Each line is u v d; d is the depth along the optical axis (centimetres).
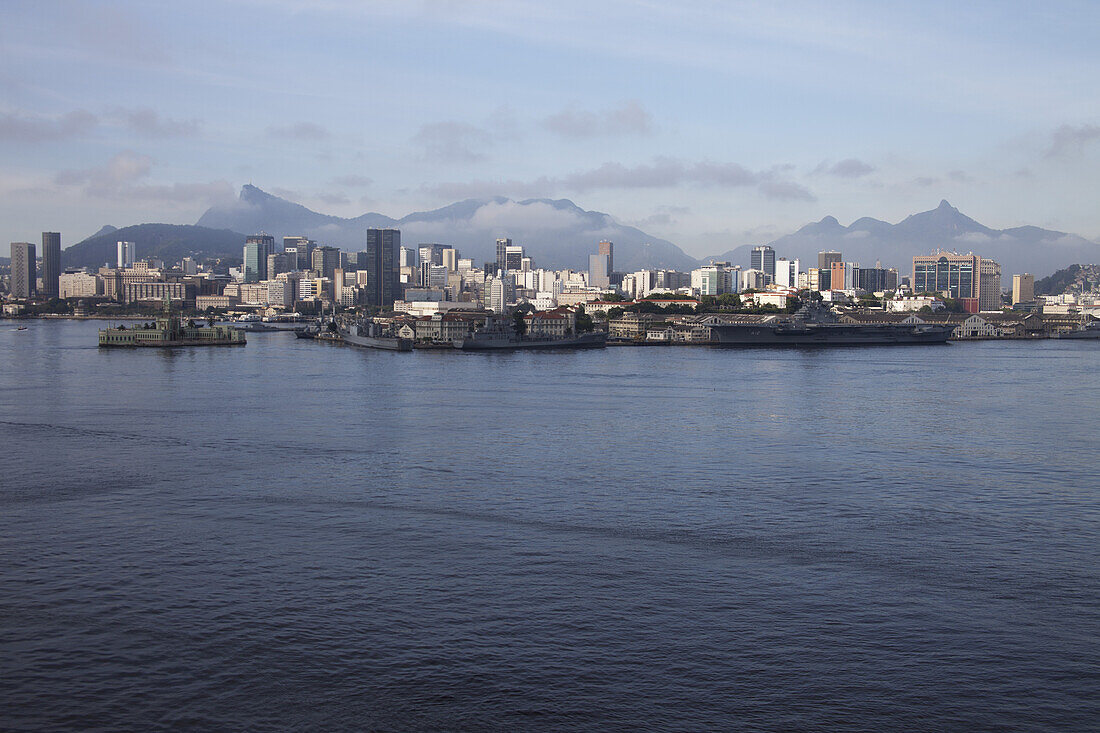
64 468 10419
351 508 8588
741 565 6919
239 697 4916
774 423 13938
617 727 4631
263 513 8400
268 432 13000
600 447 11781
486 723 4675
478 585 6469
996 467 10531
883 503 8806
